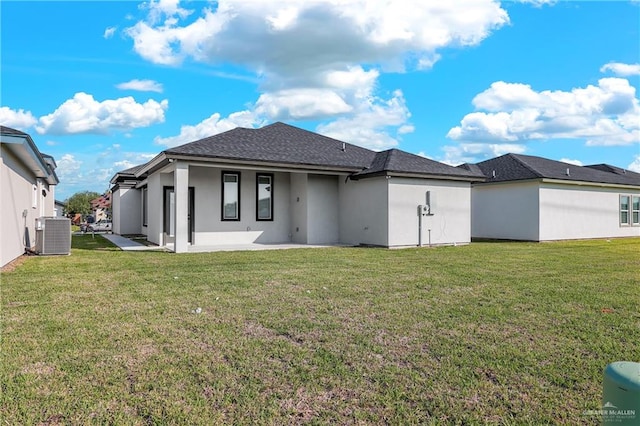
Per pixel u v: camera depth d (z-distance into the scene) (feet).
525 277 24.86
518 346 12.57
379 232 46.34
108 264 29.81
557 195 59.11
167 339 12.98
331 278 24.08
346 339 13.17
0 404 8.77
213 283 22.30
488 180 62.39
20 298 18.42
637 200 71.56
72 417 8.32
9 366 10.71
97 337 13.08
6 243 29.37
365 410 8.76
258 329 14.14
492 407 8.89
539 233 56.70
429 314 16.15
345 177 51.21
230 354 11.80
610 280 23.94
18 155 33.01
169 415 8.42
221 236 48.70
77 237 65.41
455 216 50.98
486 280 23.72
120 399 9.08
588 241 58.54
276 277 24.34
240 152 43.42
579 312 16.55
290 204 53.26
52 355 11.53
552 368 10.91
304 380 10.17
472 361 11.39
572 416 8.52
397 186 46.21
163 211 47.16
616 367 5.98
